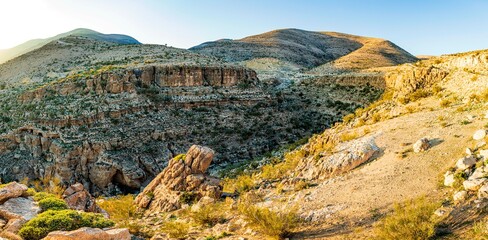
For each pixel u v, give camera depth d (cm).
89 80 6750
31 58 11706
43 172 5700
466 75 3484
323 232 1861
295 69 13962
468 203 1630
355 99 7856
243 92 7919
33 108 6575
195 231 2298
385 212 1844
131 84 6850
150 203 3422
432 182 1977
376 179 2227
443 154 2216
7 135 6278
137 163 5891
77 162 5716
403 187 2030
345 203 2078
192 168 3438
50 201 2131
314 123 7556
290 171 3225
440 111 3014
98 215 2114
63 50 12112
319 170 2716
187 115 7062
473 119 2545
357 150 2645
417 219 1550
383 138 2794
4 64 11975
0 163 5978
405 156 2380
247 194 2825
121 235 1664
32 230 1728
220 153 6581
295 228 1994
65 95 6712
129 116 6519
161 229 2448
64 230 1788
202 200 2911
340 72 12200
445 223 1567
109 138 5972
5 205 2006
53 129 6000
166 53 10206
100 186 5656
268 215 2041
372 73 8794
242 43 19025
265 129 7288
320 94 8506
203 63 8256
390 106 3928
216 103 7488
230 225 2217
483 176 1739
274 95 8500
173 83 7362
